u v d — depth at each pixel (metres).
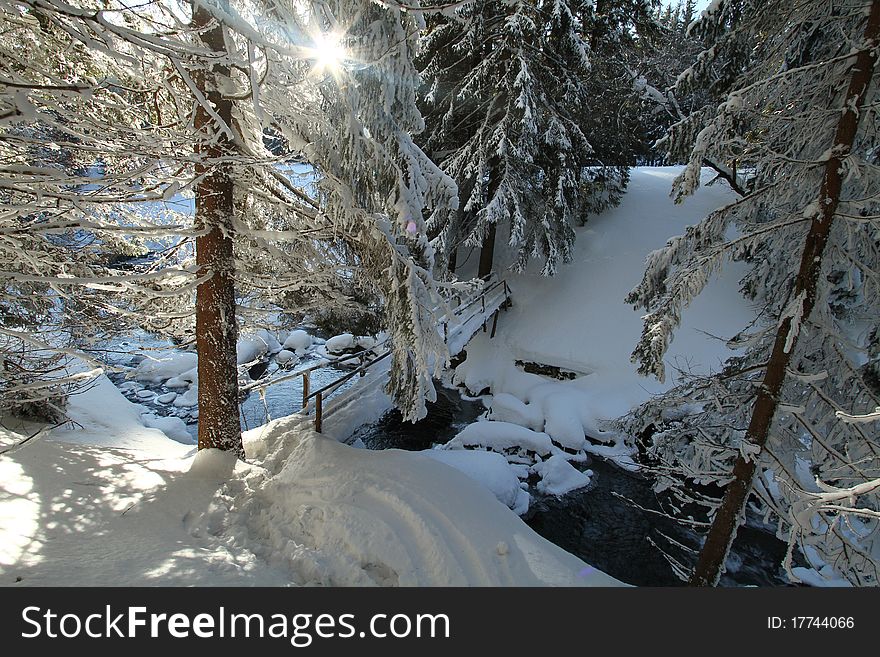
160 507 5.02
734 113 5.27
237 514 5.16
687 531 8.62
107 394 10.35
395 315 6.00
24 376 6.57
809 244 4.73
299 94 5.42
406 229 5.54
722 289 13.41
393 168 5.27
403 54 4.61
